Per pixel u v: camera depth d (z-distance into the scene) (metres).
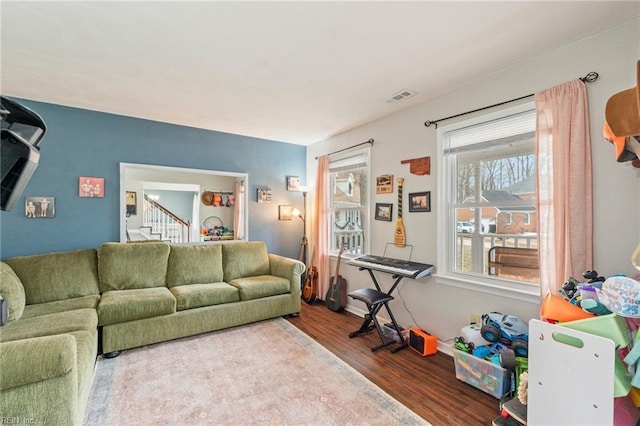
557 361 1.30
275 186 4.48
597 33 1.78
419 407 1.85
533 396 1.38
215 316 2.98
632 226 1.66
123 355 2.50
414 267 2.69
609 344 1.14
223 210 4.06
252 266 3.78
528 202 2.21
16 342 1.39
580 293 1.45
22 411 1.30
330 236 4.28
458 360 2.15
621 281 1.20
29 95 2.78
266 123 3.61
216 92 2.68
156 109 3.15
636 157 1.33
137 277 3.05
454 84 2.49
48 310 2.34
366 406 1.85
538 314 2.04
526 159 2.22
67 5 1.53
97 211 3.22
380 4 1.52
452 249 2.68
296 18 1.63
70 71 2.28
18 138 1.09
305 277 4.60
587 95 1.81
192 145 3.80
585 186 1.79
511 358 1.84
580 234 1.79
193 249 3.47
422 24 1.69
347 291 3.82
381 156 3.34
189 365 2.34
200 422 1.71
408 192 3.01
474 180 2.55
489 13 1.60
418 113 2.92
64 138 3.06
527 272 2.22
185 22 1.67
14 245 2.86
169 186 3.69
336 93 2.69
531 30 1.75
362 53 2.01
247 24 1.69
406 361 2.44
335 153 4.08
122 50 1.98
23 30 1.75
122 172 3.34
